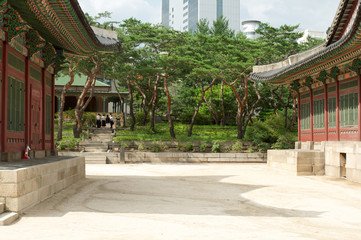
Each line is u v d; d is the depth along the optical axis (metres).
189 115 59.88
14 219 10.51
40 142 21.17
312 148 30.95
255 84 47.59
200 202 15.13
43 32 19.52
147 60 44.03
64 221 10.64
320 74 28.55
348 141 24.38
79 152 38.88
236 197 16.72
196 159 40.84
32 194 12.35
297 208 14.38
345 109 26.39
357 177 22.59
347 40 19.98
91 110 70.69
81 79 66.06
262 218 12.31
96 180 21.41
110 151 41.38
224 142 43.62
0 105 15.57
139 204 14.11
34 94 20.03
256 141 43.62
